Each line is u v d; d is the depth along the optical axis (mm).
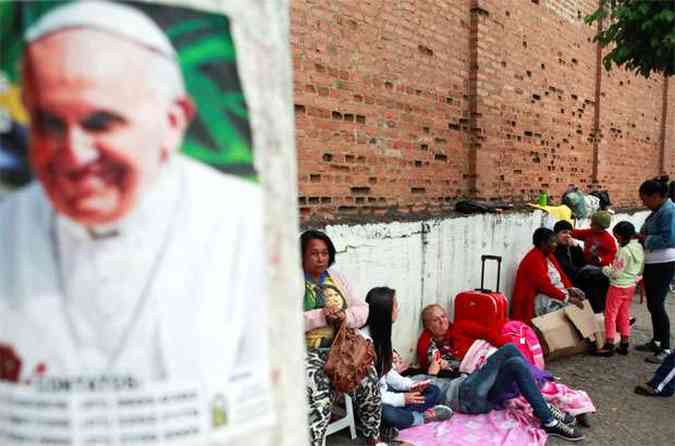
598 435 3725
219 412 874
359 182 4527
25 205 840
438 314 4324
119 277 832
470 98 5902
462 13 5680
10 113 840
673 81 12414
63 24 823
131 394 828
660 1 5000
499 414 3842
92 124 829
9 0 834
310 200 4098
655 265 5328
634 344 5855
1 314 843
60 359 823
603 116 9211
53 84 827
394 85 4828
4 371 842
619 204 10305
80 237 833
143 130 844
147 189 847
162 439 838
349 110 4375
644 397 4387
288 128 1023
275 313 966
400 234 4480
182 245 858
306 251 3408
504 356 3752
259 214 939
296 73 3910
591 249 6457
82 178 829
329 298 3414
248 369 912
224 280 887
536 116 7172
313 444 2980
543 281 5363
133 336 830
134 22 841
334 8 4180
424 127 5242
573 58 8055
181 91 869
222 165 902
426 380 3994
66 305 828
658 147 12055
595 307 5930
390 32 4742
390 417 3533
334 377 3012
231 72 916
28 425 833
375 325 3658
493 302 4434
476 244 5539
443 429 3660
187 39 874
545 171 7566
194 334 855
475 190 5988
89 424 823
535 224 6699
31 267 836
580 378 4797
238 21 928
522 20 6629
